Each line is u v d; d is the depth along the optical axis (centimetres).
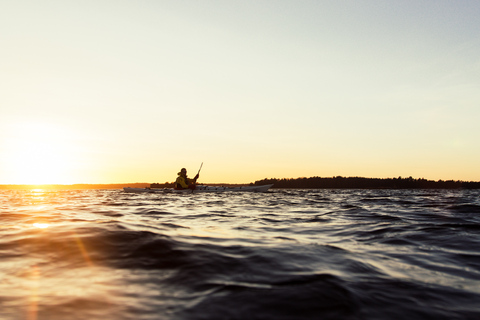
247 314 152
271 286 190
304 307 160
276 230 428
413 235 384
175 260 243
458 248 313
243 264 238
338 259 263
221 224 483
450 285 201
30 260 240
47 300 167
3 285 190
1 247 276
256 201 1116
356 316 152
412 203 991
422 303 171
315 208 811
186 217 581
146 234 323
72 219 489
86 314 151
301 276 211
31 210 696
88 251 262
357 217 591
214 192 1908
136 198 1325
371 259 266
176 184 1920
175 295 175
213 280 201
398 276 219
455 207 805
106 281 198
